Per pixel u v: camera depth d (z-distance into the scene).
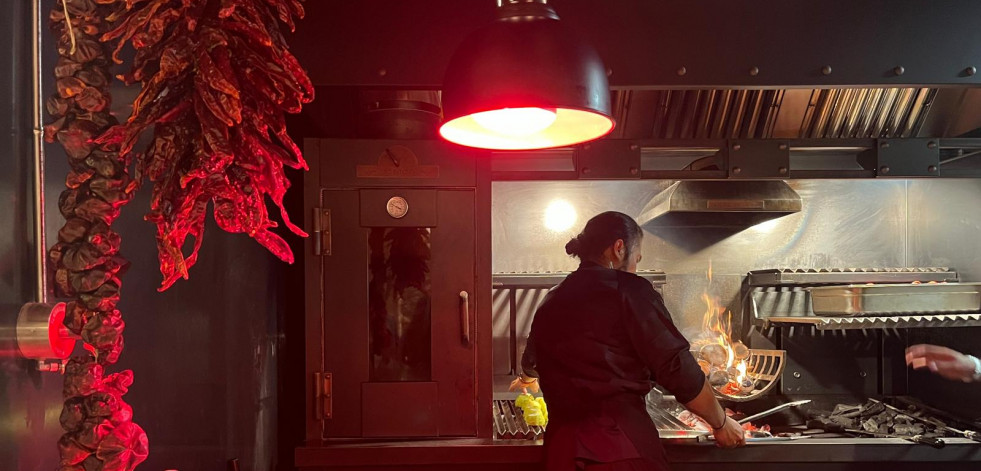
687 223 3.22
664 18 2.31
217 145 0.98
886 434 2.48
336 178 2.43
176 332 1.57
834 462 2.37
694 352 2.98
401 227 2.44
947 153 2.88
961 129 2.99
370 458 2.35
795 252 3.27
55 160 1.06
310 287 2.42
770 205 2.95
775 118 2.96
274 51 1.05
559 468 2.05
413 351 2.45
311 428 2.41
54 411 1.03
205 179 1.02
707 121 2.96
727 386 2.78
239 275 2.13
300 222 2.88
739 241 3.26
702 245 3.26
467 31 2.28
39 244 0.96
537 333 2.21
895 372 3.17
